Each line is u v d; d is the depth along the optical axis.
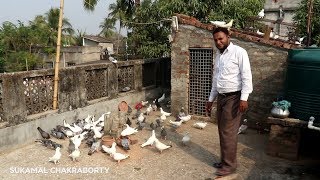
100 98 8.86
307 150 6.15
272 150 5.86
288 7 21.14
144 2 13.96
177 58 8.66
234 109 4.74
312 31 11.15
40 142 6.59
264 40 7.31
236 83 4.62
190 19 8.30
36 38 26.09
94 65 8.51
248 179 4.93
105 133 6.62
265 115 7.54
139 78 10.60
